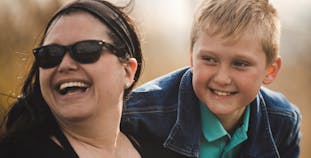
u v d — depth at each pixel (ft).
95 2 8.20
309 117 30.63
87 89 7.90
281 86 31.81
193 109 10.31
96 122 8.11
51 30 7.96
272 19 10.21
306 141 29.19
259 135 10.84
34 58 8.16
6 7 19.86
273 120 11.01
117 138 8.66
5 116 8.43
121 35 8.27
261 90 11.23
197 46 9.91
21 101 8.30
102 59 7.95
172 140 9.91
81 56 7.77
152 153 9.25
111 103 8.14
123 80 8.33
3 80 17.01
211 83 9.80
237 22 9.63
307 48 31.81
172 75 10.77
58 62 7.74
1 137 8.02
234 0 10.02
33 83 8.22
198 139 10.21
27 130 8.02
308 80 31.81
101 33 8.00
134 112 9.75
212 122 10.26
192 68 10.19
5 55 17.87
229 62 9.67
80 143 8.22
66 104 7.81
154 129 9.81
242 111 10.46
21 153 7.74
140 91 10.14
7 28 19.48
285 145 11.39
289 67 31.94
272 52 10.20
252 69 9.83
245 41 9.66
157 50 26.17
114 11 8.32
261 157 10.79
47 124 8.11
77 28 7.88
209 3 10.03
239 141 10.45
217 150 10.43
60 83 7.80
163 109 10.10
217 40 9.61
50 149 7.76
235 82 9.75
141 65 8.88
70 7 8.01
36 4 19.65
